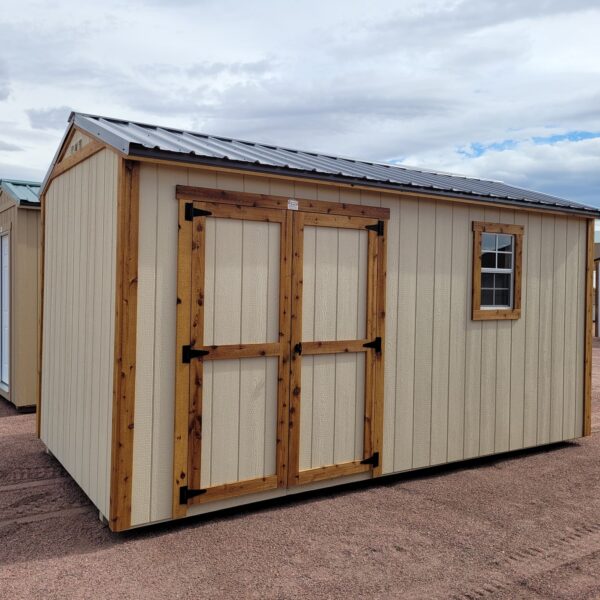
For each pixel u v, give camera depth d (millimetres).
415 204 5590
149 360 4207
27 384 8219
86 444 4801
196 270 4359
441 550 4023
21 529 4293
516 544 4145
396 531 4336
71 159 5332
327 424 5086
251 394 4672
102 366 4457
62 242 5715
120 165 4082
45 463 5918
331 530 4336
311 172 4746
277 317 4785
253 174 4504
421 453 5703
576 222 6984
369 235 5270
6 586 3455
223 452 4543
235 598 3344
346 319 5172
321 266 5008
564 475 5816
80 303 5070
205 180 4406
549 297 6742
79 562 3766
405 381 5570
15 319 8242
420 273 5648
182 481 4336
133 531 4262
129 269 4094
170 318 4281
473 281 6027
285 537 4195
